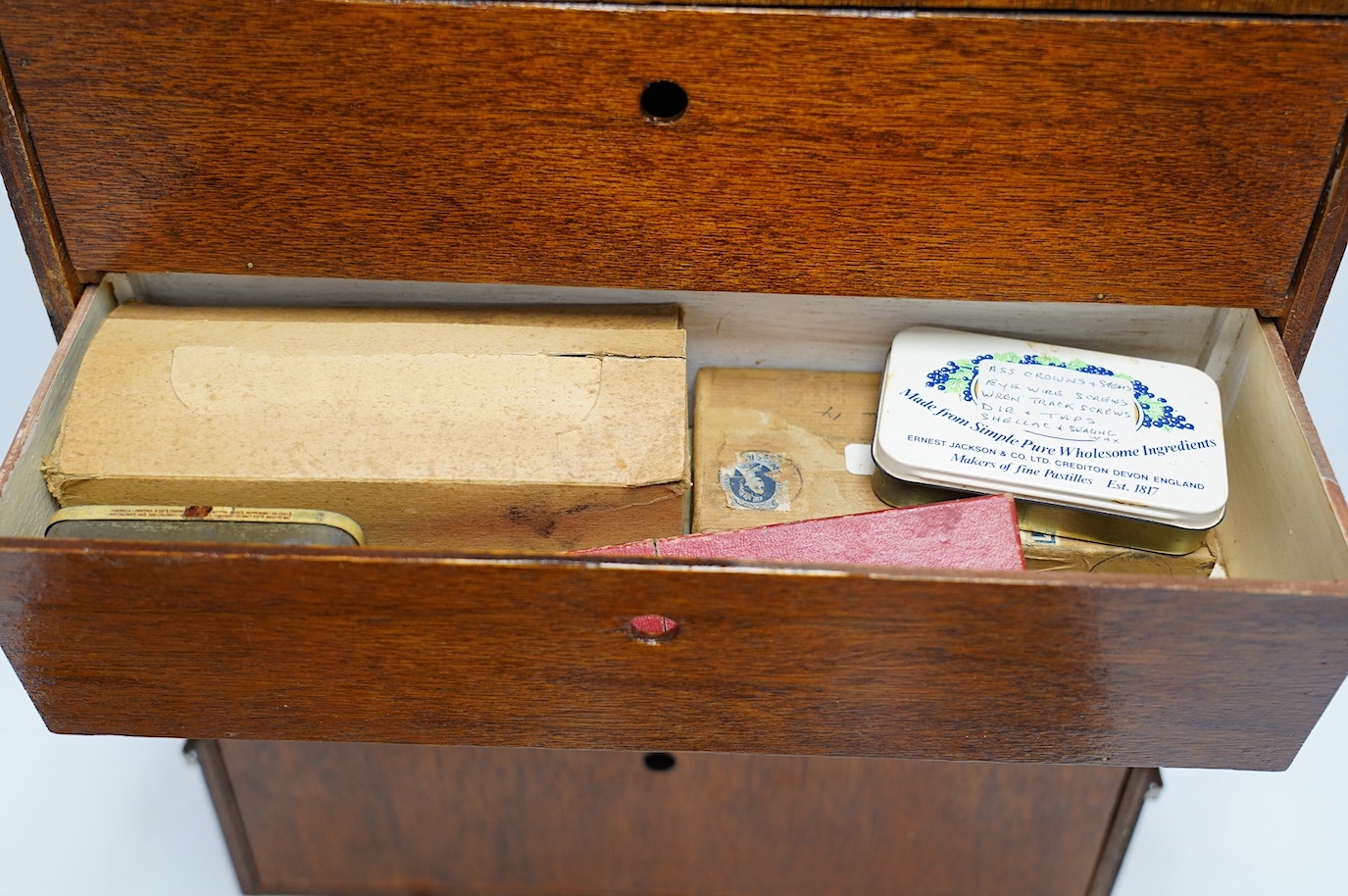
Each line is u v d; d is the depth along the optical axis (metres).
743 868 1.31
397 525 1.01
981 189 0.97
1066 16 0.89
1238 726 0.95
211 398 1.00
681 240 1.01
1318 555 0.95
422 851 1.31
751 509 1.08
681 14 0.90
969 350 1.10
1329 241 0.98
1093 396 1.07
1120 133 0.94
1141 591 0.83
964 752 0.98
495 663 0.91
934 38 0.90
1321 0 0.87
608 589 0.84
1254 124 0.93
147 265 1.04
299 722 0.98
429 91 0.94
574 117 0.95
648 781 1.20
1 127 0.96
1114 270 1.01
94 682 0.95
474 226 1.01
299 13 0.90
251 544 0.85
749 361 1.19
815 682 0.92
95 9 0.90
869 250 1.01
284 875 1.34
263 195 1.00
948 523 0.98
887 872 1.30
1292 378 1.00
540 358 1.03
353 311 1.10
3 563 0.85
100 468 0.98
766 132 0.95
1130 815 1.19
